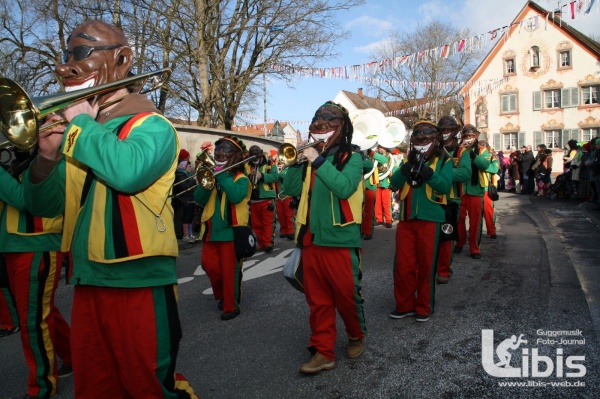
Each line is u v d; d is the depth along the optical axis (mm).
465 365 3520
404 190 4469
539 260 6668
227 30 14422
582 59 33562
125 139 1968
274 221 8883
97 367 2129
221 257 4805
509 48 35969
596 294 4918
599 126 33375
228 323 4734
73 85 2146
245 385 3389
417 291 4516
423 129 4246
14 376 3768
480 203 7012
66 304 5629
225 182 4633
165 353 2119
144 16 13914
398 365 3578
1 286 3506
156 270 2100
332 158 3457
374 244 8781
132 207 2043
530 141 36031
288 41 14781
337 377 3430
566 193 15461
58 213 2338
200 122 15180
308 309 5055
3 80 1773
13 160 3422
